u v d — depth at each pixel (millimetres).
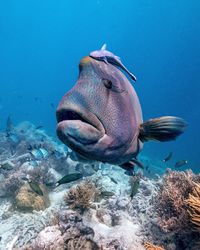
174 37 93812
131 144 1708
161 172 17078
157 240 5418
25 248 5289
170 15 86062
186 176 5910
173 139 1757
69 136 1447
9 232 7105
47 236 4996
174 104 90812
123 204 6895
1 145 13102
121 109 1608
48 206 8188
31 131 17438
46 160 10508
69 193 6145
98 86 1554
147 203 7043
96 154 1553
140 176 9609
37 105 59812
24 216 7672
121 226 6027
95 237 5094
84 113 1475
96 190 7578
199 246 4723
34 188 6172
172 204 5566
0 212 8086
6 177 9281
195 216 4570
